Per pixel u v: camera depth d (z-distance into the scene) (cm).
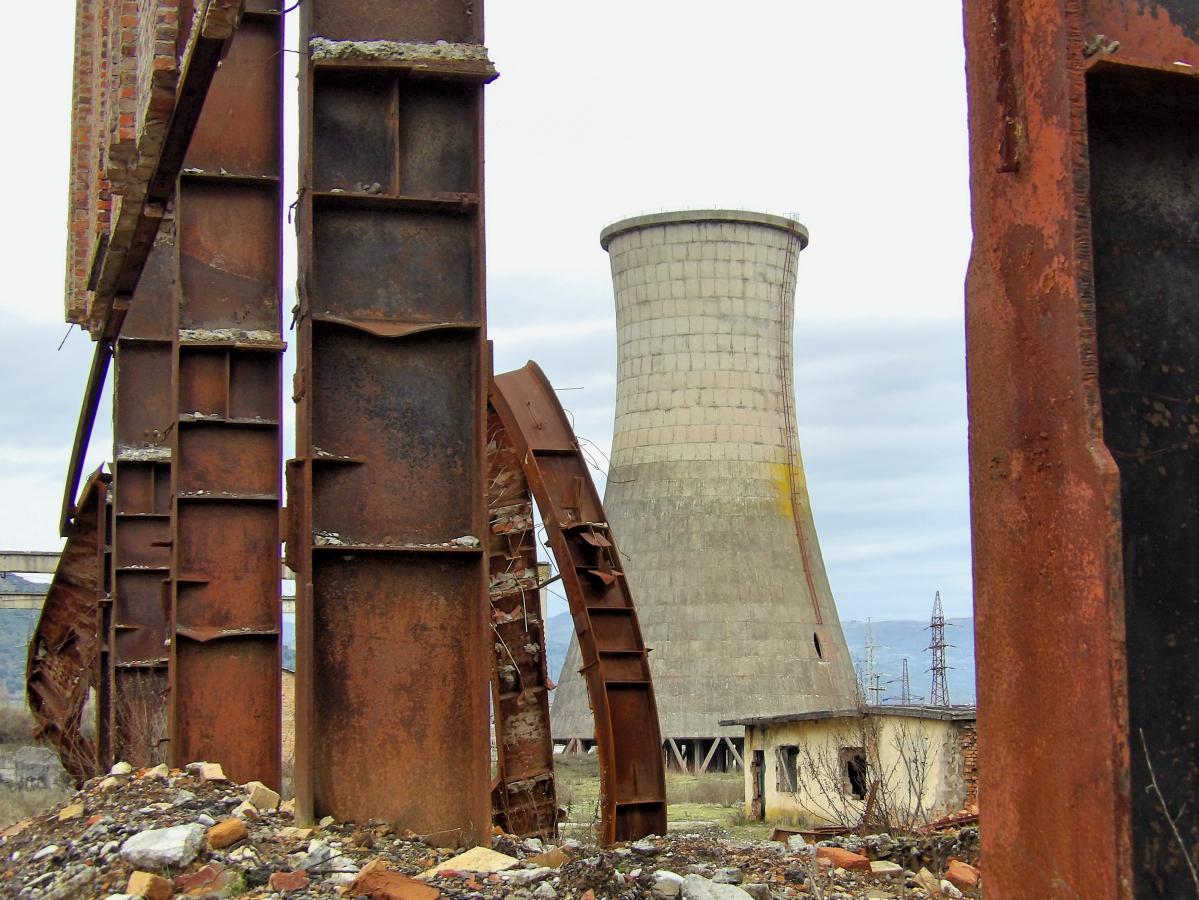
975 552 325
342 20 798
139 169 1105
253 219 1117
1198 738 303
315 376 772
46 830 864
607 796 1320
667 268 5697
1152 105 325
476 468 778
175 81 955
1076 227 298
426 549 766
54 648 2002
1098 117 322
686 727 5344
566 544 1364
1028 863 303
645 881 693
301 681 755
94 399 1820
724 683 5394
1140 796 297
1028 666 306
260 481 1116
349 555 769
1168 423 315
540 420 1417
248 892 662
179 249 1102
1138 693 300
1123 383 313
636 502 5644
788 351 5822
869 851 1041
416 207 795
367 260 788
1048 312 304
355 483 772
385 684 764
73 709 1978
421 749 762
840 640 5800
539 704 1404
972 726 2509
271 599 1109
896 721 2691
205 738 1086
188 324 1102
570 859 786
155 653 1502
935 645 5953
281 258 1116
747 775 3322
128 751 1443
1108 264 317
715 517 5544
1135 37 310
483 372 783
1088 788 287
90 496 1853
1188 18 317
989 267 322
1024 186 313
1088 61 305
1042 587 303
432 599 776
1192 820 299
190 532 1104
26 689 2011
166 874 687
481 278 789
